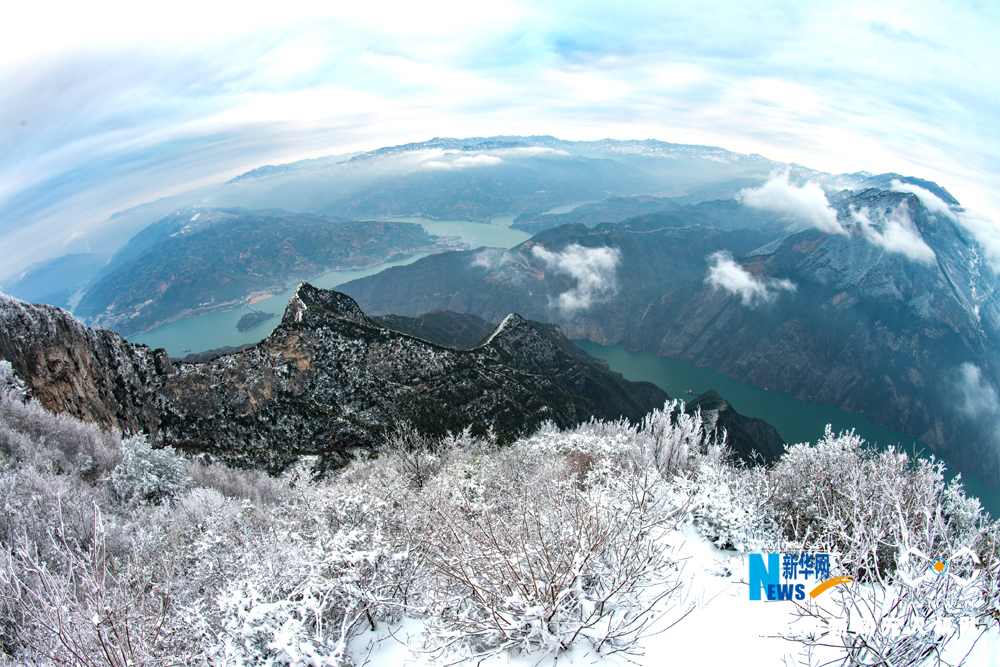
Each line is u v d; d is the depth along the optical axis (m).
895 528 7.65
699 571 8.70
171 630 6.93
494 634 6.33
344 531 10.27
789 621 6.69
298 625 6.39
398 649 6.90
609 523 7.87
